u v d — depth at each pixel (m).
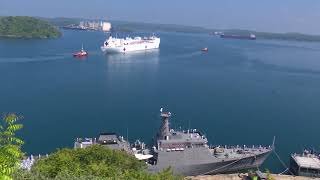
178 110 188.38
